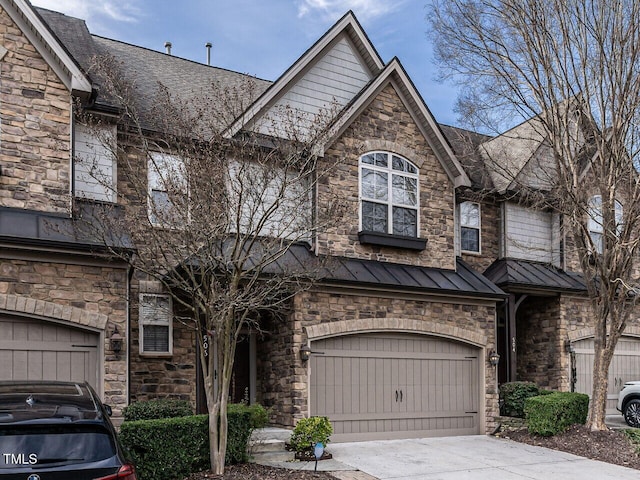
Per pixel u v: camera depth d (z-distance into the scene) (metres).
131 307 12.18
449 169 15.79
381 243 14.24
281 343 12.90
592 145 14.86
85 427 5.79
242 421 10.25
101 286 10.34
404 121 15.27
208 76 16.53
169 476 9.06
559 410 13.41
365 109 14.67
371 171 14.60
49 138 10.94
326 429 11.12
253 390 13.77
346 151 14.13
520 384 15.49
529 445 13.07
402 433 13.51
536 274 17.30
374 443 12.81
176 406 10.43
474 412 14.57
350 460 11.03
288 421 12.30
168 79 15.48
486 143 19.62
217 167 9.77
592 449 12.34
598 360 13.90
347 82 15.51
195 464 9.49
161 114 12.13
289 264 11.80
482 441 13.47
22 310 9.66
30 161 10.72
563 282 17.41
